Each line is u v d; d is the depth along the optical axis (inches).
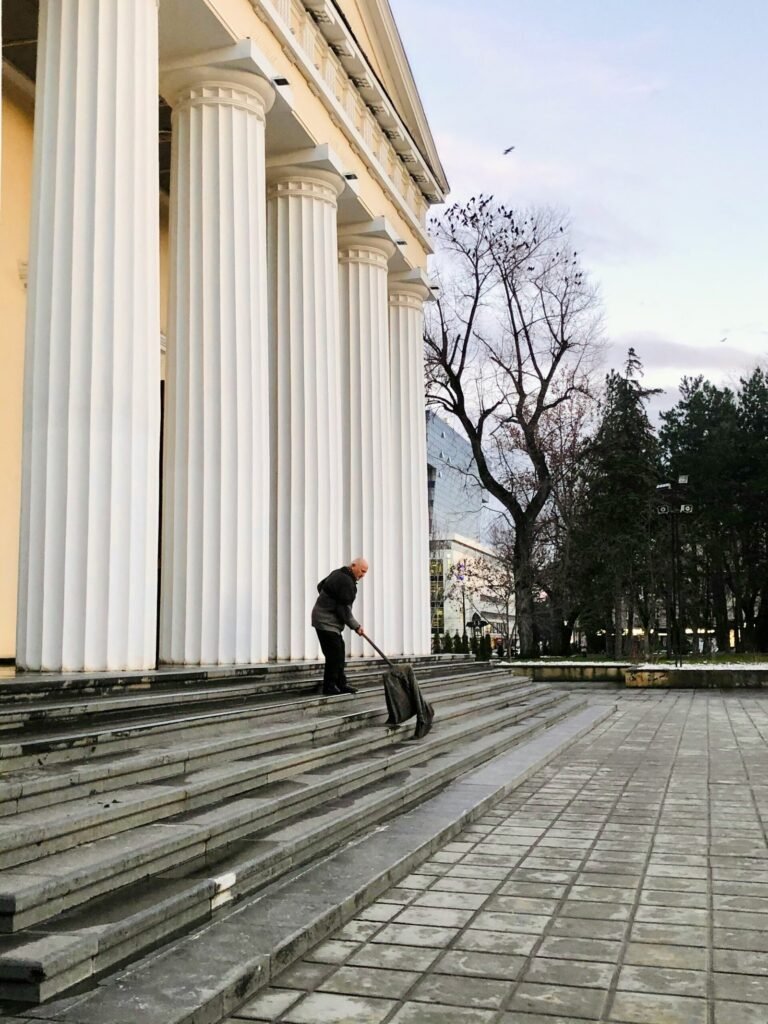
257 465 451.8
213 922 188.9
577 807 347.6
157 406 371.9
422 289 780.6
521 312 1475.1
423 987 168.9
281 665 435.5
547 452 1533.0
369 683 505.7
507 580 1788.9
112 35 368.5
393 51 689.0
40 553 345.4
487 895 229.1
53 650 341.4
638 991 167.5
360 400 661.9
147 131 375.2
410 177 776.9
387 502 674.2
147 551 360.5
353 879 224.5
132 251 363.3
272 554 545.6
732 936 198.4
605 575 1640.0
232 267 452.4
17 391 554.6
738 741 566.6
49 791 208.8
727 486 1943.9
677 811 339.9
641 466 1694.1
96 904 175.5
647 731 627.2
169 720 286.2
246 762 285.3
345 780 308.8
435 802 329.7
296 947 181.2
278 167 561.0
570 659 1453.0
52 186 360.8
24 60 519.2
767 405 2033.7
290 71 527.2
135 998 148.2
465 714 529.0
